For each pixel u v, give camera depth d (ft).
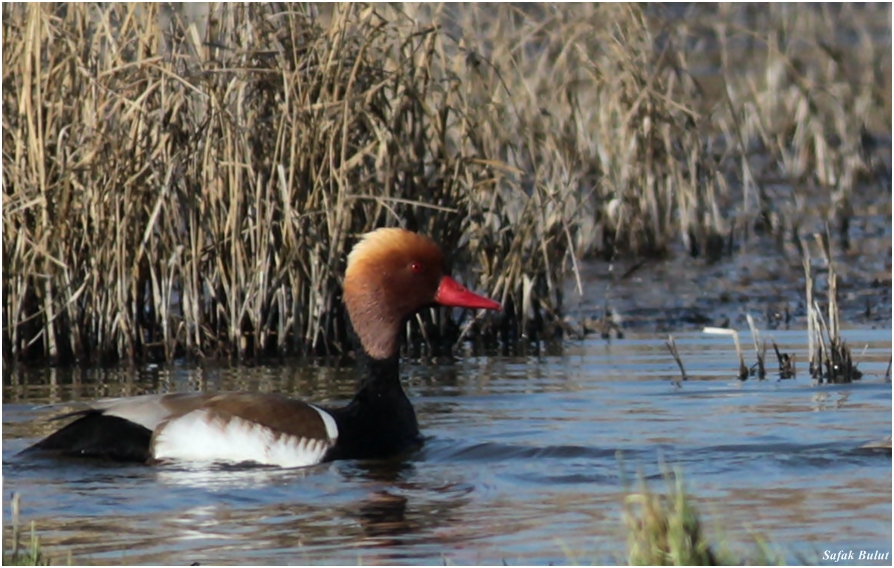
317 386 44.65
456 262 54.08
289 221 49.60
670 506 25.96
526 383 44.65
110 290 50.14
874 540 27.22
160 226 50.70
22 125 49.01
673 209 70.28
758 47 89.56
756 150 86.99
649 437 36.40
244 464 34.99
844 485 31.40
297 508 30.55
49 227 48.85
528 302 53.88
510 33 63.82
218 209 50.88
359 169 51.52
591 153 66.80
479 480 32.91
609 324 55.36
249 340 51.65
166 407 35.78
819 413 38.93
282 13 48.42
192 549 27.50
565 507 30.17
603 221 67.51
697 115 63.41
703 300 58.95
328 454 35.63
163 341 50.37
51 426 38.78
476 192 54.03
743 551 26.37
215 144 49.96
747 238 70.18
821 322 45.60
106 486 32.55
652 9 78.07
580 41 64.08
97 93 49.01
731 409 39.88
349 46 50.52
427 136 52.90
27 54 47.60
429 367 48.16
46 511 30.35
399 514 29.94
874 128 88.17
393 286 38.29
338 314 51.85
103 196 49.62
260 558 26.89
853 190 80.18
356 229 51.72
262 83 50.11
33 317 49.62
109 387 44.93
